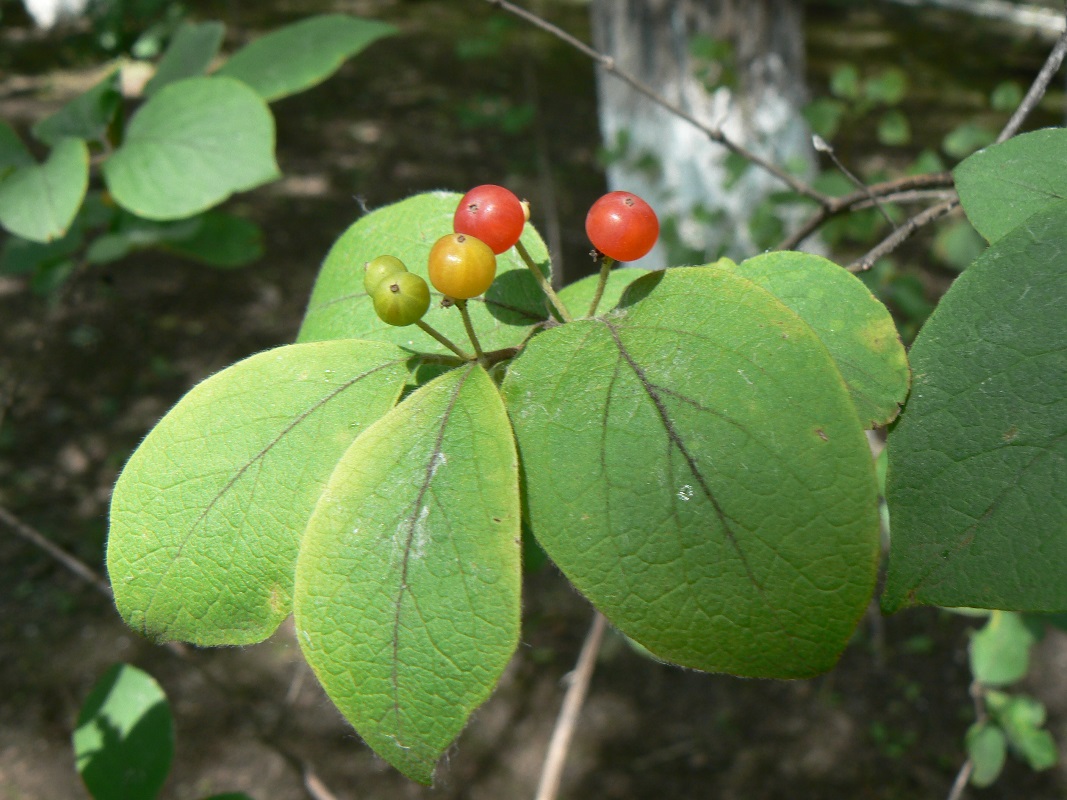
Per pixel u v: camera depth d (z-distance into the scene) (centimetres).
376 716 9
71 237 27
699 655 8
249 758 55
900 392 9
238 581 10
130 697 20
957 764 54
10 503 69
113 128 23
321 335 13
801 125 55
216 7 100
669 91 56
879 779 54
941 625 62
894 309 37
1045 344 9
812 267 10
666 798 53
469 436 9
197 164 20
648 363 9
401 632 9
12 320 86
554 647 62
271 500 10
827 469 8
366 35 24
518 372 10
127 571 10
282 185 110
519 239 12
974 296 9
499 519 9
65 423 76
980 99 126
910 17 167
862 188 18
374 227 13
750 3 53
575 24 158
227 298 91
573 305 12
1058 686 57
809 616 8
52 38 142
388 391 10
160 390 80
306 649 9
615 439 9
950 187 20
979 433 9
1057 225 9
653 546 8
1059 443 8
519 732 57
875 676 59
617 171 59
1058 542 8
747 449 8
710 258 35
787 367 9
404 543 9
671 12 54
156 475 10
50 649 60
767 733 57
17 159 22
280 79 24
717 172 55
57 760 54
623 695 60
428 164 115
